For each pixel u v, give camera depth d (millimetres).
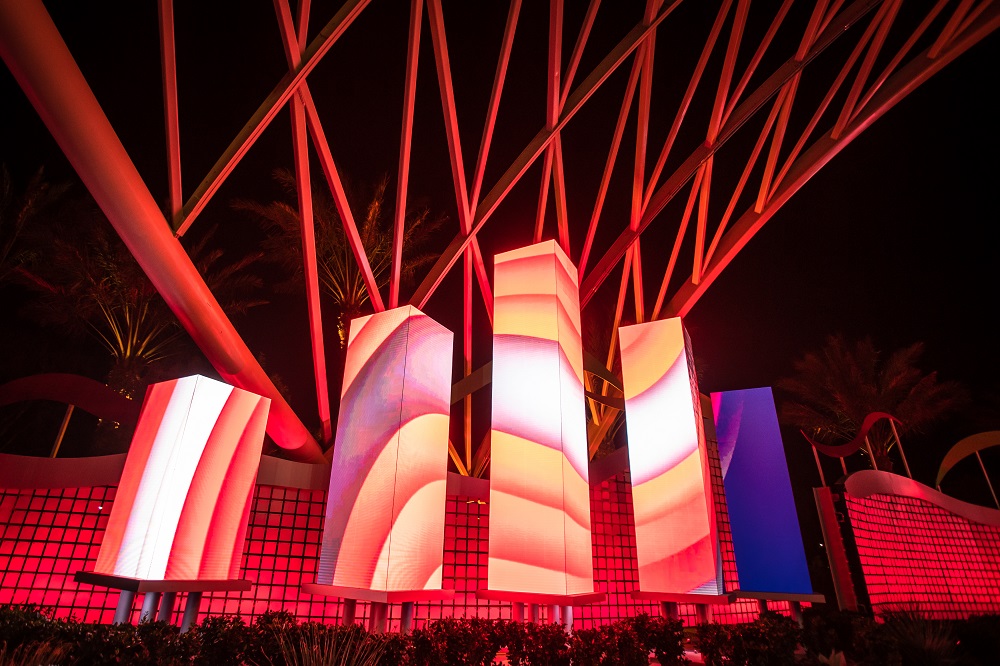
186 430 10312
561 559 10328
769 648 8875
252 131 11109
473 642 8250
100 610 12406
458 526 14852
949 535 21000
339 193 13766
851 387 32500
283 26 10672
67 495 13062
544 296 12383
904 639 9180
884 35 14922
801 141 16781
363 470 11117
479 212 15852
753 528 13102
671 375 13008
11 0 6711
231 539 10672
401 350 11586
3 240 24172
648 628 9445
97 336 29109
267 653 7539
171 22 9508
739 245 18188
